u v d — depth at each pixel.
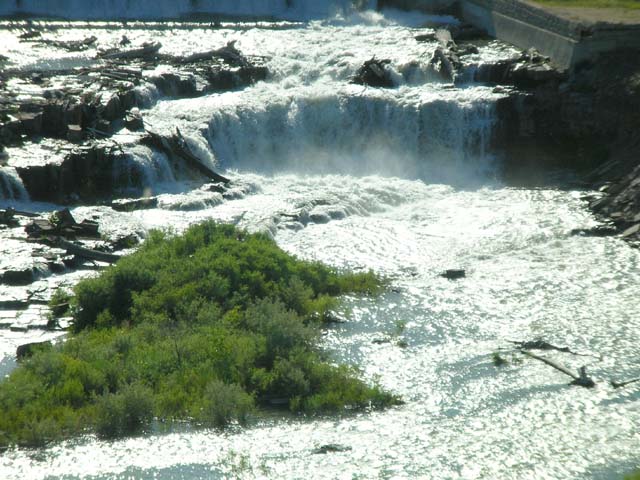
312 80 92.00
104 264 58.38
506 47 99.44
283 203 71.62
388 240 66.31
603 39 87.12
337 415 41.59
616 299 56.03
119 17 111.75
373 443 38.66
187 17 113.75
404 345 49.41
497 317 53.47
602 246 65.12
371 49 99.31
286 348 46.78
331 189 76.56
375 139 85.12
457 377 45.53
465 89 88.69
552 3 105.06
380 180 80.50
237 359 45.12
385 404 42.75
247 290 53.22
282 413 41.81
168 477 35.69
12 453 37.56
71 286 54.47
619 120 81.75
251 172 80.75
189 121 79.69
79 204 68.44
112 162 70.94
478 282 58.84
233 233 60.47
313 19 115.56
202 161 76.75
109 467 36.44
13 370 44.72
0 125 70.94
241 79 90.44
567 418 41.22
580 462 37.34
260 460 37.00
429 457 37.50
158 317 49.50
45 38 100.75
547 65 89.56
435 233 68.12
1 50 94.94
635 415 41.56
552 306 54.97
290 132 83.94
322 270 58.06
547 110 86.06
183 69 90.38
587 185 78.25
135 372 44.00
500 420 41.03
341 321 52.59
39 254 57.62
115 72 87.25
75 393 41.91
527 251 64.50
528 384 44.69
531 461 37.28
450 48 97.25
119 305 51.94
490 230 68.62
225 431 39.78
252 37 105.06
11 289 53.66
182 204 68.81
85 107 75.12
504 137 85.75
